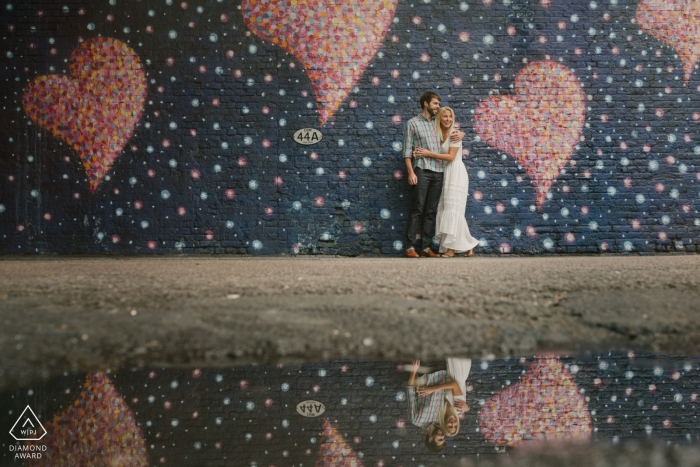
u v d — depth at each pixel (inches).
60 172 253.8
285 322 75.0
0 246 252.8
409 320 77.3
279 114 255.0
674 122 255.9
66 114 254.1
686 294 94.2
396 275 119.7
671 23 258.2
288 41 254.5
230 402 49.7
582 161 257.8
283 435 41.8
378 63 255.6
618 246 257.0
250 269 143.7
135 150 254.1
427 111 245.3
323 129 255.4
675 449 37.5
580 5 257.8
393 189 255.9
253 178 255.1
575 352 68.0
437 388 54.1
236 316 77.2
